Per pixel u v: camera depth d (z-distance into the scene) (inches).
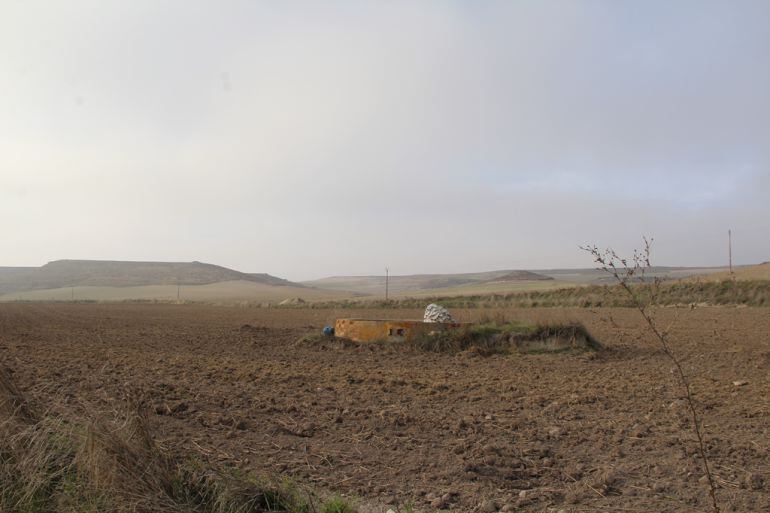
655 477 259.6
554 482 255.0
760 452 289.4
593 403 420.8
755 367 592.4
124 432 223.9
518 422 349.7
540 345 746.2
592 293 2277.3
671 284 2001.7
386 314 1781.5
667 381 514.6
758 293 1779.0
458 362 674.2
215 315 1934.1
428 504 229.0
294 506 218.8
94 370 530.3
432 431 336.8
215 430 323.9
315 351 783.7
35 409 259.3
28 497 212.5
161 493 210.2
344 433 328.8
